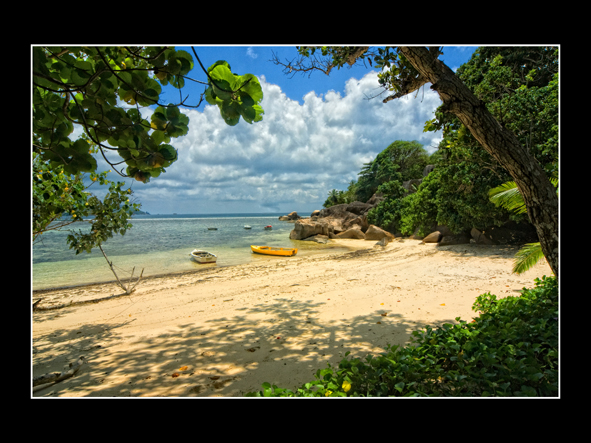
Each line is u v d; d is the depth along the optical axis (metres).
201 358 5.36
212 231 56.62
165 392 4.19
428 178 22.36
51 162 2.06
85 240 7.80
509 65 16.66
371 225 32.31
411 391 2.34
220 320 7.67
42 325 7.81
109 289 12.48
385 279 11.76
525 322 3.45
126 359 5.47
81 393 4.26
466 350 2.77
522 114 12.69
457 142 5.95
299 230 36.59
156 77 2.14
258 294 10.46
